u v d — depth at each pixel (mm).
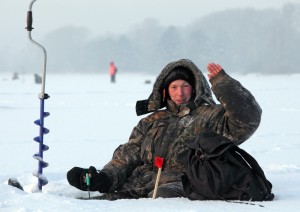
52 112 22672
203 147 5582
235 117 5867
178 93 6430
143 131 6598
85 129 16797
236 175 5539
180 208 5133
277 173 8188
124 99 30812
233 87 5867
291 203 5473
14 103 27781
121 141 14039
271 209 5168
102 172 6301
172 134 6359
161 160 5852
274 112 22016
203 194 5594
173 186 5957
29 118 20281
